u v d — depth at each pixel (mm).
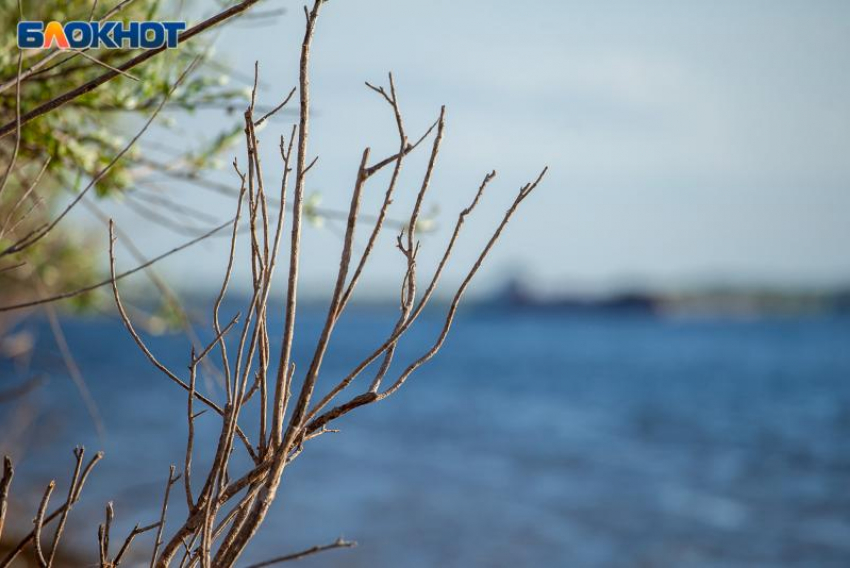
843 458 32719
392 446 33500
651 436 38969
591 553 18531
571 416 46219
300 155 1470
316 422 1489
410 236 1562
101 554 1548
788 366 83312
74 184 2639
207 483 1483
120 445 26234
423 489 24453
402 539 18328
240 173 1554
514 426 41625
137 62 1765
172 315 3488
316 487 23812
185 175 2791
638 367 84688
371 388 1499
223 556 1452
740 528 21391
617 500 24609
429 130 1523
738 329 192625
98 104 2562
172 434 30188
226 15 1769
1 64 2443
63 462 20016
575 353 112500
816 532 21000
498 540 19047
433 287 1542
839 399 54500
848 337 149000
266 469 1470
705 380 69188
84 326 113250
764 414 47312
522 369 82000
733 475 29375
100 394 41125
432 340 148500
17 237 2984
